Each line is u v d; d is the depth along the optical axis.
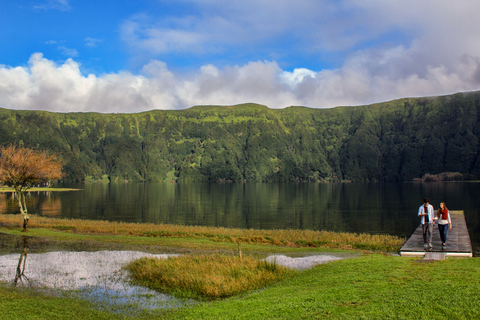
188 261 24.55
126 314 15.51
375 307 11.81
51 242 34.66
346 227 74.94
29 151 45.62
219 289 18.80
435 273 16.45
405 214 100.31
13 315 14.77
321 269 21.61
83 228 45.72
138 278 21.64
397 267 19.09
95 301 17.36
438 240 31.25
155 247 32.56
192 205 133.00
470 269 16.78
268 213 104.75
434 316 10.55
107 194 195.38
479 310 10.69
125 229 45.53
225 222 83.50
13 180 41.56
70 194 188.38
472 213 95.88
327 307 12.46
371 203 138.75
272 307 13.44
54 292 18.73
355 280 16.80
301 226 76.56
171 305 16.75
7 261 26.03
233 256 25.89
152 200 156.38
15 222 50.84
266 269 22.27
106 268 24.17
